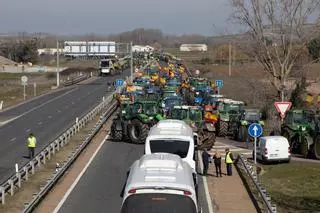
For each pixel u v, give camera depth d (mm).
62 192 27984
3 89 107688
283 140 36812
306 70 64250
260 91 65750
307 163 37094
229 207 25172
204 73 130375
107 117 60375
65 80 125000
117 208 24781
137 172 15266
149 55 197500
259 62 58281
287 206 26547
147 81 91625
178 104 57469
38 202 25484
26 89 107375
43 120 60906
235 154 40000
